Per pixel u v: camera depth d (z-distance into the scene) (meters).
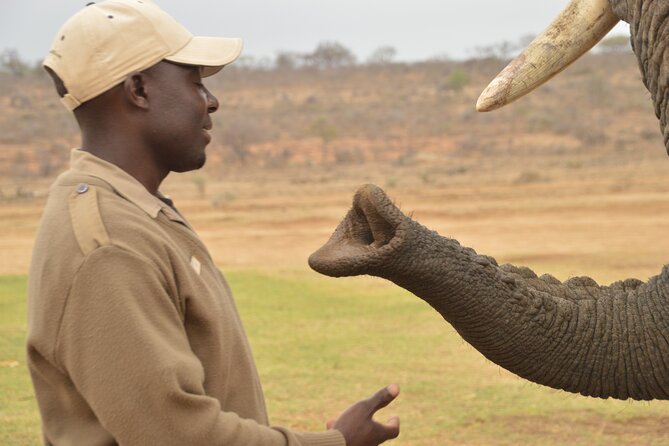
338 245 2.72
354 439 2.68
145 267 2.42
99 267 2.39
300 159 43.50
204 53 2.71
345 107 61.25
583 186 29.62
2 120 53.62
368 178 34.84
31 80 75.50
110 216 2.47
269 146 46.69
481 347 3.12
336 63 88.50
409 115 55.62
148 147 2.69
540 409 8.34
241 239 22.28
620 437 7.55
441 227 23.39
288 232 23.27
